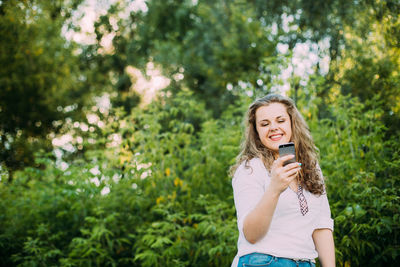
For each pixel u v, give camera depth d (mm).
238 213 1818
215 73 8547
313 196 1943
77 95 10648
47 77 9188
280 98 2076
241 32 7941
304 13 5734
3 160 8938
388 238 3223
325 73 4895
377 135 3461
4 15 8016
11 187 5129
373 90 4086
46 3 9508
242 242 1816
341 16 4750
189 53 9570
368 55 4121
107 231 3990
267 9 7500
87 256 4188
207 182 4305
